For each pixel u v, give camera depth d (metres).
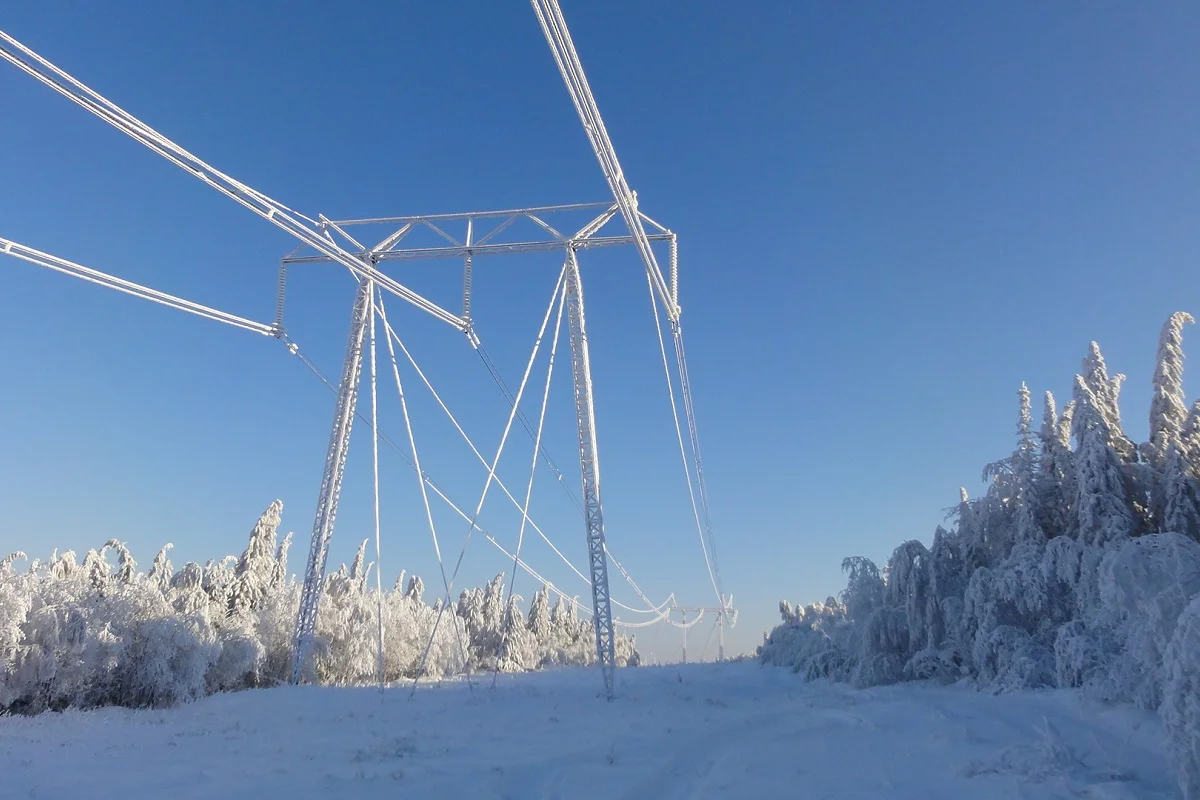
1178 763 9.41
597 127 19.91
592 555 25.92
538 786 12.30
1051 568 22.55
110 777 12.77
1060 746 11.98
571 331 28.25
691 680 34.16
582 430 27.08
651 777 12.30
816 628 36.91
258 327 29.55
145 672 25.50
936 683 24.97
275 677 36.00
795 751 13.41
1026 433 27.62
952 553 27.38
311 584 30.94
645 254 27.45
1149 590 13.41
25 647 23.12
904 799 10.13
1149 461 25.72
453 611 28.25
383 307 31.67
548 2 14.76
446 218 30.47
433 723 19.88
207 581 43.41
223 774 12.99
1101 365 27.98
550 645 85.44
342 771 13.26
